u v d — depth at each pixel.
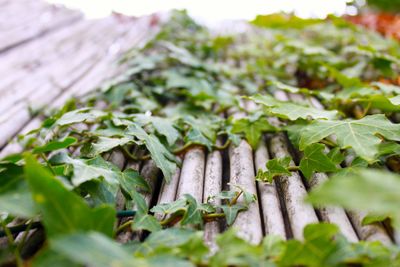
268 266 0.18
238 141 0.33
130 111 0.40
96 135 0.32
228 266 0.19
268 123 0.33
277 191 0.28
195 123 0.35
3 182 0.21
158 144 0.30
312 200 0.16
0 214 0.24
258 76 0.52
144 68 0.48
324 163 0.26
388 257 0.19
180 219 0.24
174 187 0.29
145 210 0.24
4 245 0.23
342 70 0.47
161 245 0.21
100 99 0.43
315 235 0.20
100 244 0.16
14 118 0.40
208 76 0.50
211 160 0.32
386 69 0.43
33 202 0.20
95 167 0.25
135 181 0.26
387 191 0.16
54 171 0.23
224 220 0.25
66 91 0.48
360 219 0.24
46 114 0.42
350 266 0.20
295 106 0.31
